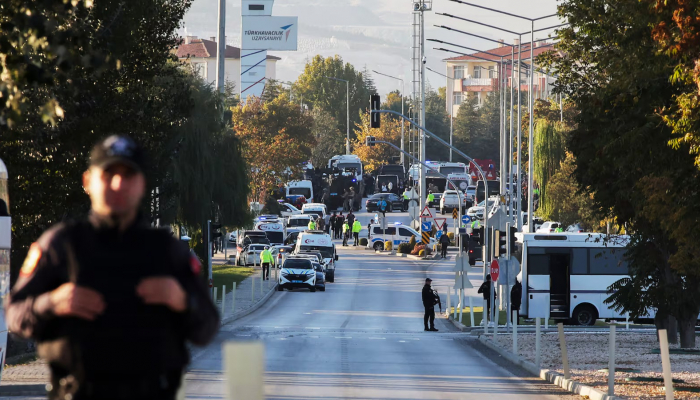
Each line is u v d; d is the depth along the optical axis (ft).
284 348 204.74
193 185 298.56
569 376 148.36
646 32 156.15
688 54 127.34
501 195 414.21
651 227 190.49
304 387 134.72
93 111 163.73
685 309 197.06
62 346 31.07
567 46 185.88
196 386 134.00
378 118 321.93
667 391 106.83
